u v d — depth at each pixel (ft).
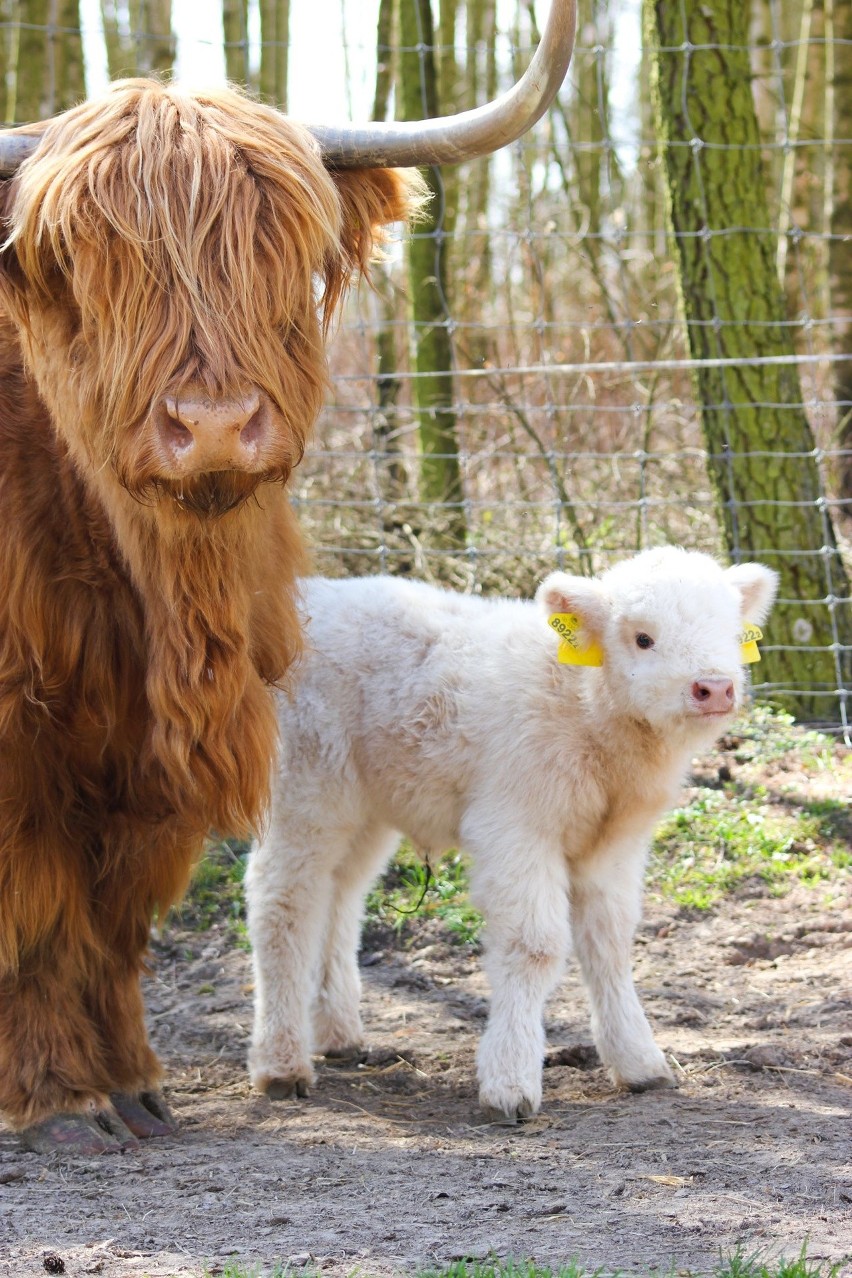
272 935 14.25
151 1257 9.14
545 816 13.32
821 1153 11.41
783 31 54.54
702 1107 12.96
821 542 23.67
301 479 28.40
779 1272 8.38
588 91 50.93
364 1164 11.44
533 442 31.83
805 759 21.74
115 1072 12.98
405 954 18.16
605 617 13.19
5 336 12.04
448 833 14.70
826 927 17.78
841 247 33.50
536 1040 13.08
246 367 9.77
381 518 24.89
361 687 14.61
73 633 11.62
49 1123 11.93
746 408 23.45
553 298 40.22
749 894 18.71
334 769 14.51
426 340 28.84
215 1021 16.55
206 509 10.31
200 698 11.43
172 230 9.71
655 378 29.04
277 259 10.03
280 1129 12.91
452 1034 15.89
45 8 34.94
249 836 14.26
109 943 12.90
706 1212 9.95
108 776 12.29
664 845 19.72
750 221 23.38
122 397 9.81
